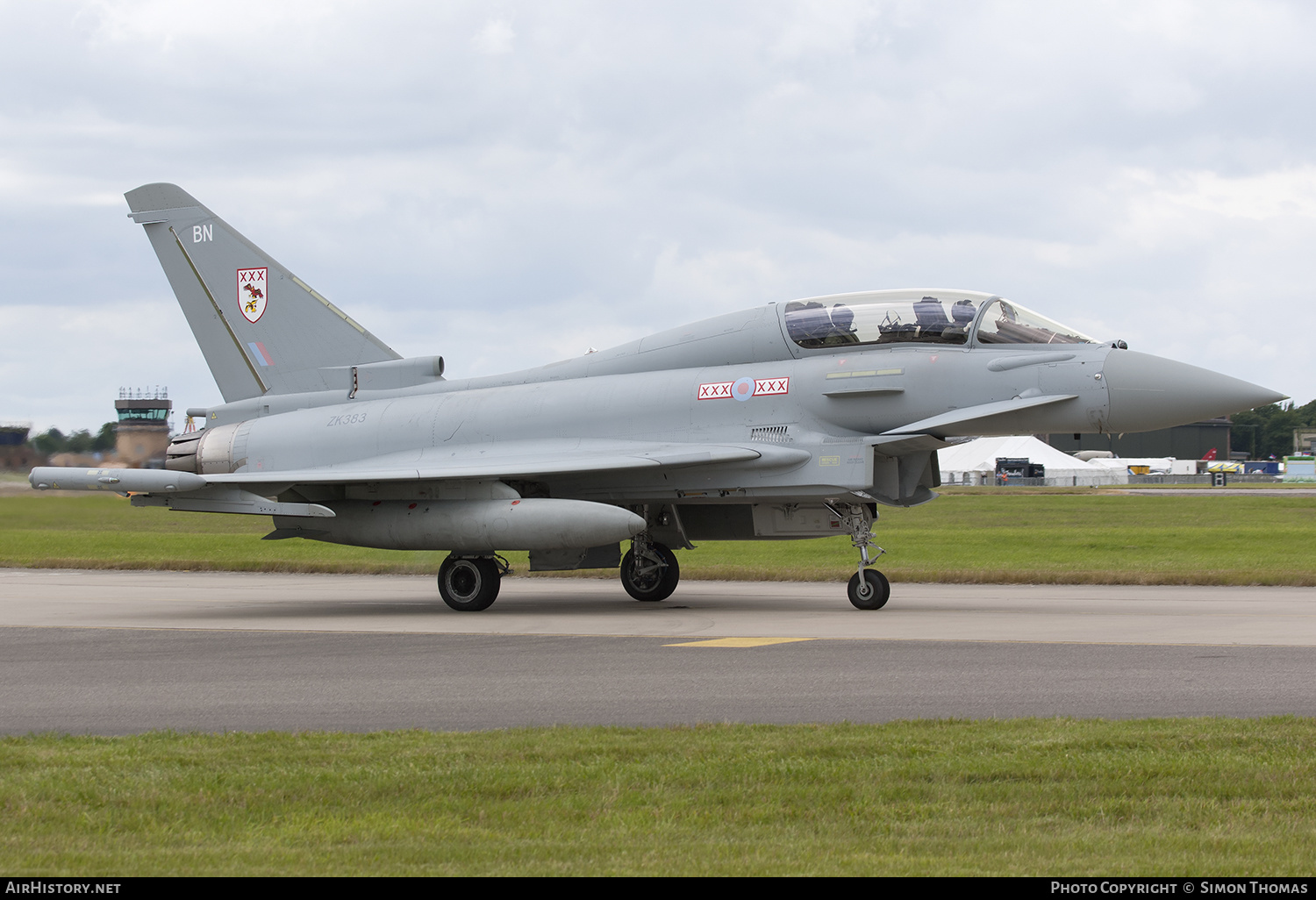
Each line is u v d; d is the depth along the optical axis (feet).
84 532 181.98
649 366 82.99
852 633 61.52
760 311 80.02
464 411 85.05
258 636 62.69
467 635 62.28
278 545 155.63
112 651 56.65
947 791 28.81
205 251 96.27
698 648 55.42
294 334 94.12
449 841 25.17
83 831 26.17
